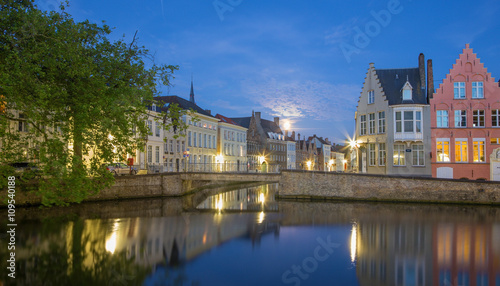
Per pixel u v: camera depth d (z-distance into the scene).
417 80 36.59
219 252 15.94
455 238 18.22
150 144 42.94
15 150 15.53
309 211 27.22
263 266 14.16
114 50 17.02
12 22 15.17
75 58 15.00
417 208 28.33
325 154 120.06
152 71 17.22
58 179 14.55
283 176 34.81
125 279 12.68
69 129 15.34
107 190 31.20
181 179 37.03
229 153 66.56
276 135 87.69
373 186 32.16
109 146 16.38
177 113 18.30
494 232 19.44
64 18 15.78
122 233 19.09
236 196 40.94
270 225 21.70
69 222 21.56
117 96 16.27
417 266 14.16
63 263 14.15
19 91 14.06
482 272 13.52
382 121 36.03
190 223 22.17
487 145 34.03
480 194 29.58
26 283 12.10
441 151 34.59
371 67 37.44
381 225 21.45
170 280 12.65
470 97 34.53
